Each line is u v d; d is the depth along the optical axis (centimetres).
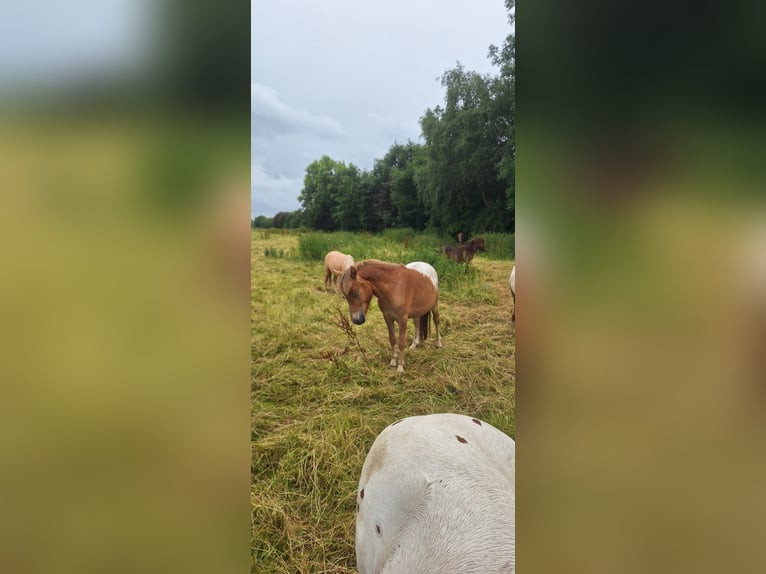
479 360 248
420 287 243
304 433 233
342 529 216
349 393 245
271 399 241
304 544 212
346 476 226
